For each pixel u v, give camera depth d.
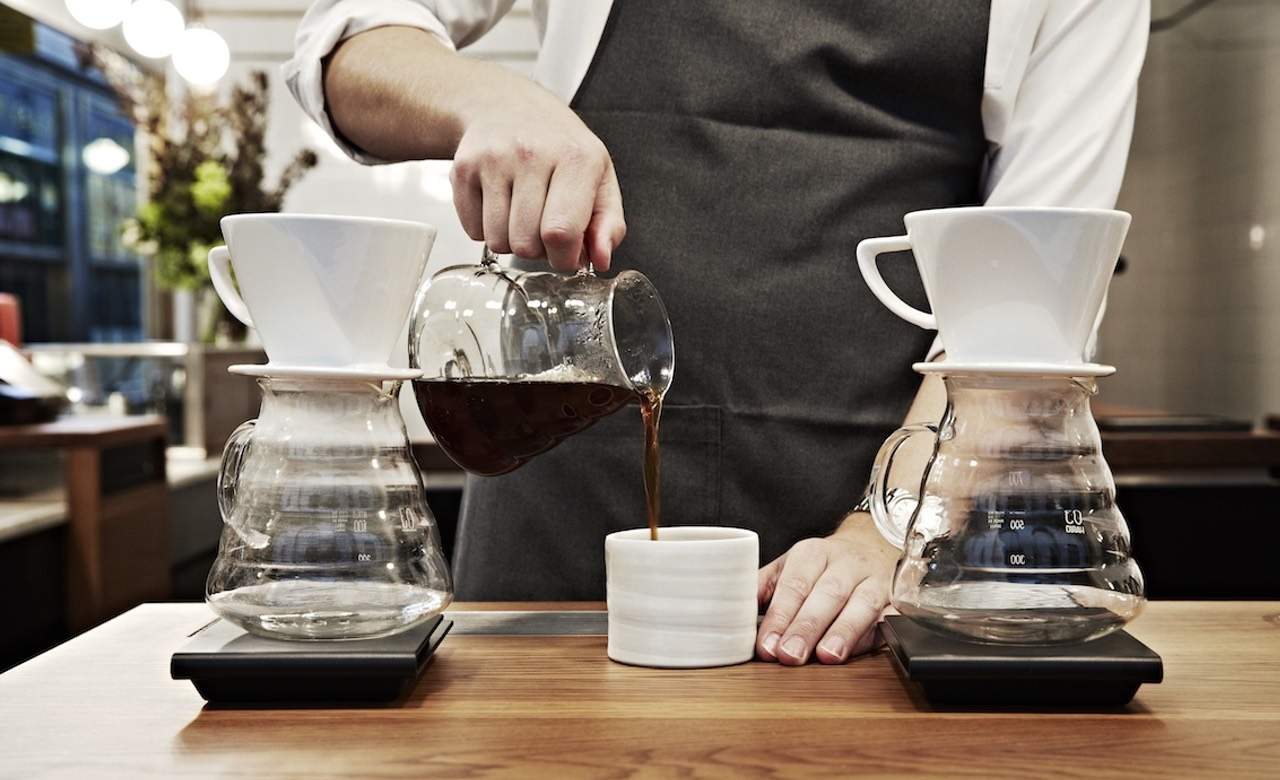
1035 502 0.66
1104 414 2.58
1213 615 0.88
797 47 1.10
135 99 3.62
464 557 1.20
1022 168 1.07
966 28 1.09
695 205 1.12
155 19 3.56
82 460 2.45
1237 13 2.85
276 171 3.98
